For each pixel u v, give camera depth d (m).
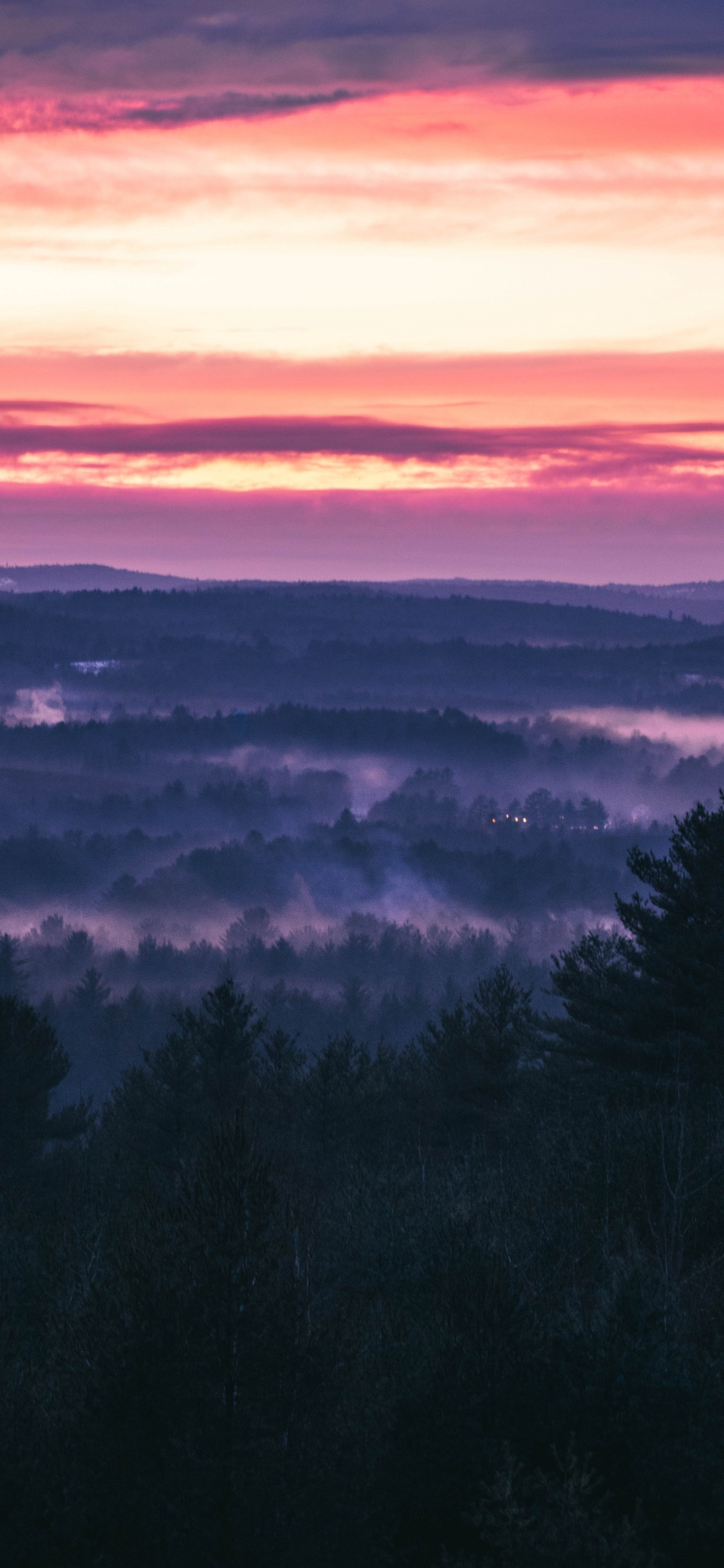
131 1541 15.70
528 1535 14.59
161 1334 16.56
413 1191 30.83
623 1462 16.34
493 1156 42.38
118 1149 47.50
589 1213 28.06
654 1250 26.31
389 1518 16.22
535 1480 15.92
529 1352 18.69
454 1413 16.98
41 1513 16.03
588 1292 24.45
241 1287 16.80
